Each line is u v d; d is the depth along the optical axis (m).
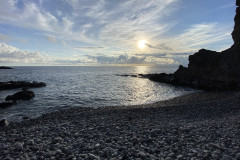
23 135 9.07
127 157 5.99
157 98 32.09
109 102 28.84
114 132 9.70
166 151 6.49
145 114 16.75
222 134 8.65
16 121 18.05
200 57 53.59
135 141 7.75
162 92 39.47
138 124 12.04
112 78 86.25
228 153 6.16
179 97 32.16
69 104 27.09
